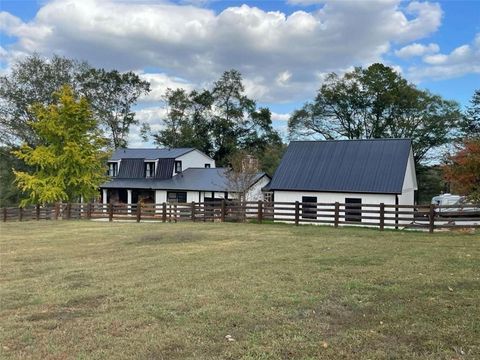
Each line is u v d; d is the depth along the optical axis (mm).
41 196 28531
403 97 43094
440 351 4578
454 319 5512
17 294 7441
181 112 53438
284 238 14359
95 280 8430
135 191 40188
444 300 6363
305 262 9672
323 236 14875
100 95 50781
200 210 22000
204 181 37719
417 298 6500
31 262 10891
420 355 4488
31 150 30281
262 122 52375
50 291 7602
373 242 13000
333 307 6180
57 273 9289
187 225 19688
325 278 7969
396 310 5953
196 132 52531
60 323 5785
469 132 39594
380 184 24297
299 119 47875
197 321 5711
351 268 8867
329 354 4566
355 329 5297
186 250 12055
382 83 43562
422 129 42656
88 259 11125
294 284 7559
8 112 40469
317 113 46938
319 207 25312
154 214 23109
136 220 23547
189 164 41594
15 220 26656
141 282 8102
